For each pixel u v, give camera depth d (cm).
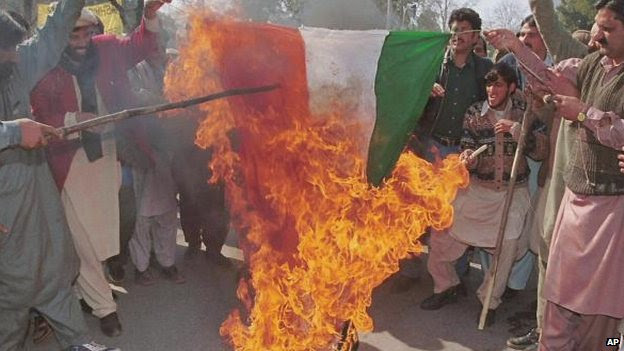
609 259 303
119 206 443
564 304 319
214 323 413
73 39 369
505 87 401
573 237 313
